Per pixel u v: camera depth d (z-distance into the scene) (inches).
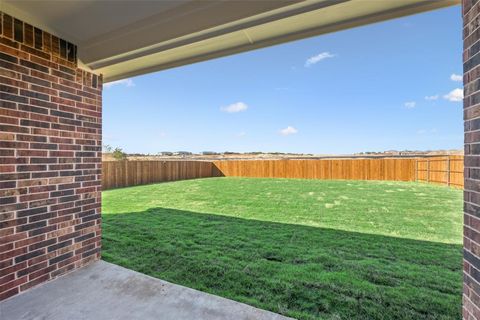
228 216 227.8
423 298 93.7
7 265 93.8
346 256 133.7
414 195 340.8
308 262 126.0
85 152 125.6
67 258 114.9
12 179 95.6
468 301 63.9
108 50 120.7
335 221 209.6
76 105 121.8
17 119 97.4
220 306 88.8
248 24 95.2
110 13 102.1
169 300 92.7
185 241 157.6
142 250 142.3
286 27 99.0
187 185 479.2
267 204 285.0
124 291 99.1
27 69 101.2
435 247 147.7
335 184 482.3
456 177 410.9
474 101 61.1
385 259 129.9
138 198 329.1
